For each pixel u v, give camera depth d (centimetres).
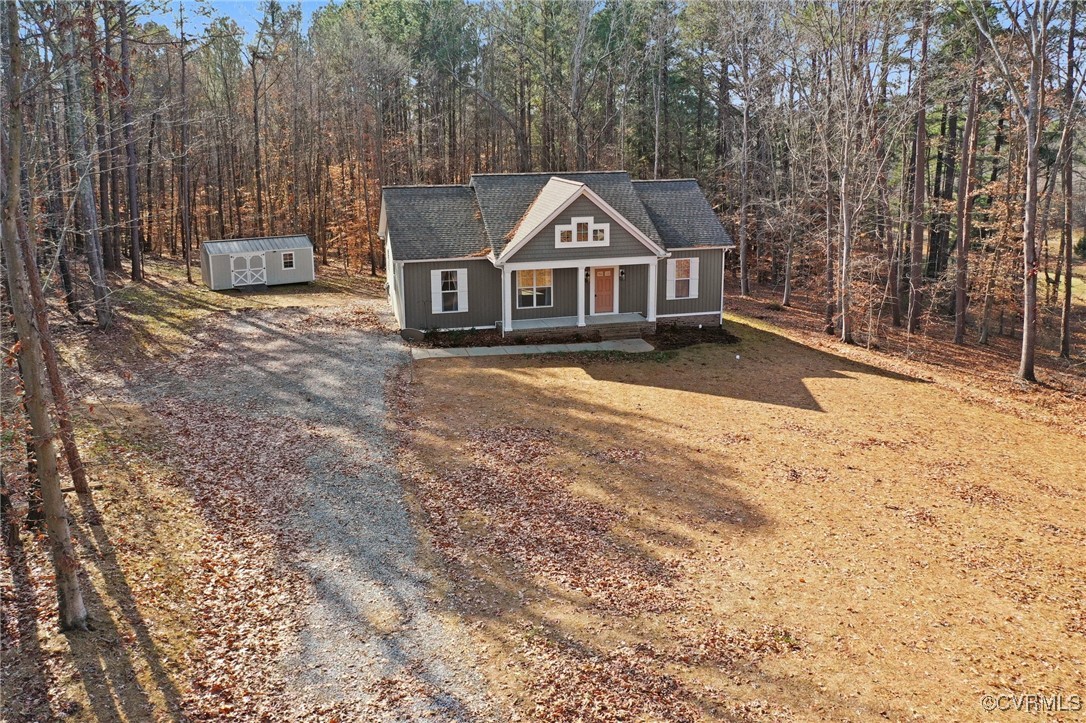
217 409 2030
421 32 5844
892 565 1370
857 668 1071
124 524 1362
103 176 3834
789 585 1294
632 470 1772
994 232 3988
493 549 1384
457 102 6222
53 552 1015
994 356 3300
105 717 899
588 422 2088
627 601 1228
